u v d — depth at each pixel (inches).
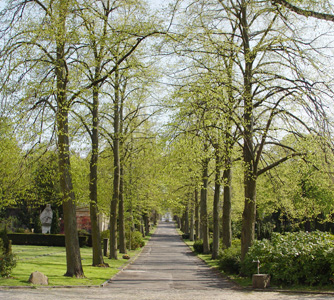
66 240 578.9
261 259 522.6
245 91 579.2
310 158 551.5
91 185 816.9
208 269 855.7
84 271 678.5
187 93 583.5
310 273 472.4
